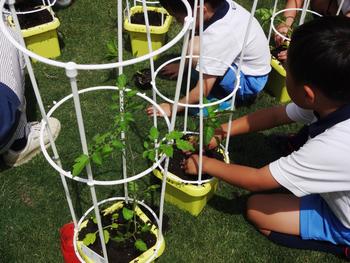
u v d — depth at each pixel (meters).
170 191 1.74
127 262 1.45
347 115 1.29
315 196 1.66
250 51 2.02
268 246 1.69
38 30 2.35
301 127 2.19
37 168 1.89
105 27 2.75
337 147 1.29
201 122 1.42
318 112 1.37
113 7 2.91
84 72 2.39
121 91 1.22
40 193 1.81
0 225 1.70
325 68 1.18
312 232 1.61
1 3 0.99
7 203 1.77
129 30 2.43
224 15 1.91
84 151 1.03
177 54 2.58
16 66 1.80
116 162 1.92
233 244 1.69
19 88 1.78
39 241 1.65
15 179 1.86
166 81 2.38
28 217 1.72
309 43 1.19
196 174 1.67
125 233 1.52
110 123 2.11
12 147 1.88
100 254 1.46
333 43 1.16
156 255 1.48
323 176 1.36
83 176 1.86
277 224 1.66
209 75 1.98
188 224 1.73
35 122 2.00
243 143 2.08
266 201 1.69
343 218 1.51
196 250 1.66
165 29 2.45
